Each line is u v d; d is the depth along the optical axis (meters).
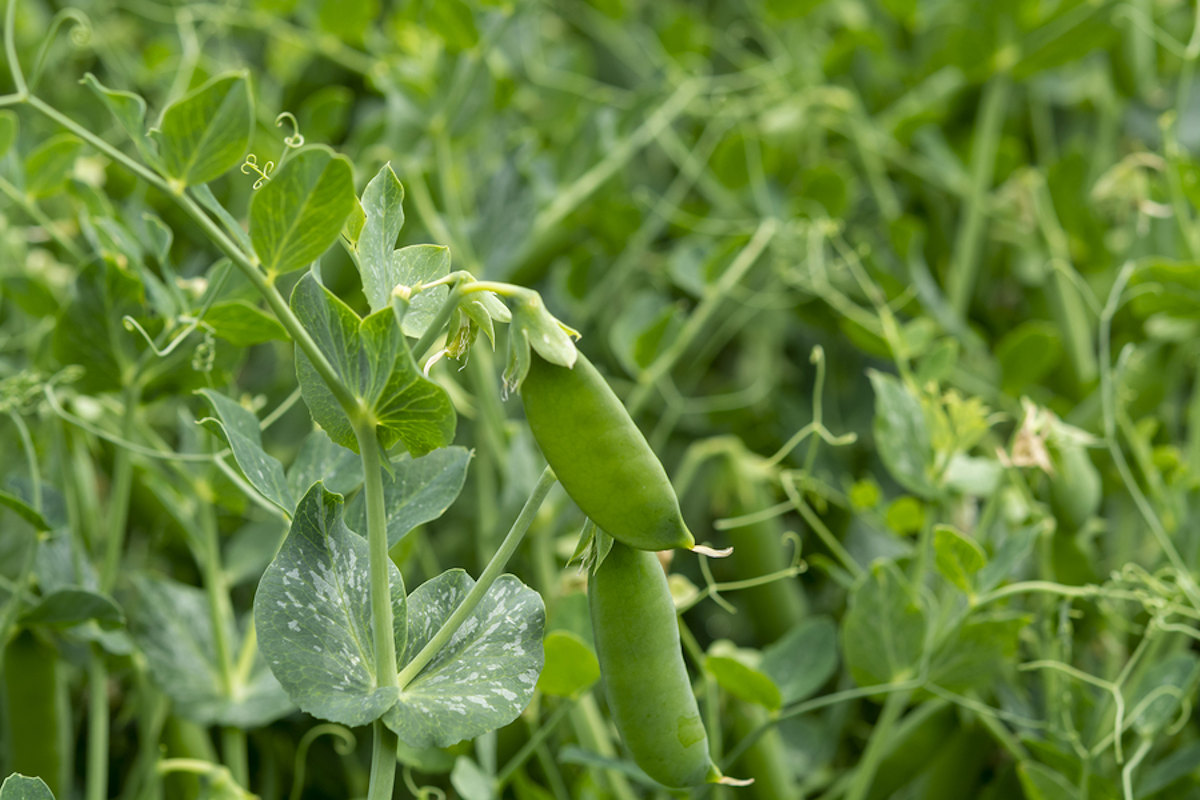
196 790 1.29
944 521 1.34
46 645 1.26
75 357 1.24
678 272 1.55
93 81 1.09
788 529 1.61
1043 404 1.55
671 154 1.75
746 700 1.26
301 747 1.31
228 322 1.21
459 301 1.06
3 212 1.50
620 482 1.05
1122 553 1.42
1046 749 1.26
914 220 1.81
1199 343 1.59
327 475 1.15
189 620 1.29
